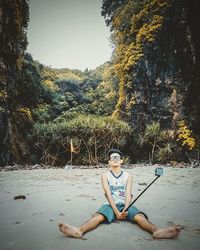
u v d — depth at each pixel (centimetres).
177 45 1625
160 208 440
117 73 1736
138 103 1612
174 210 427
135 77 1622
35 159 1435
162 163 1491
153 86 1614
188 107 1582
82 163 1404
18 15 1479
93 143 1399
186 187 671
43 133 1407
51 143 1403
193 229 325
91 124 1394
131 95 1636
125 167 1262
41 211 417
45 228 327
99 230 313
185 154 1512
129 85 1631
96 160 1381
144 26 1641
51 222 354
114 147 1467
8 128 1315
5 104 1324
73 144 1375
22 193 579
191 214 402
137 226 328
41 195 555
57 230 319
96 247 263
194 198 529
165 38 1612
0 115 1253
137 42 1645
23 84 1691
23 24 1592
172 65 1623
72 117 1811
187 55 1627
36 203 475
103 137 1424
